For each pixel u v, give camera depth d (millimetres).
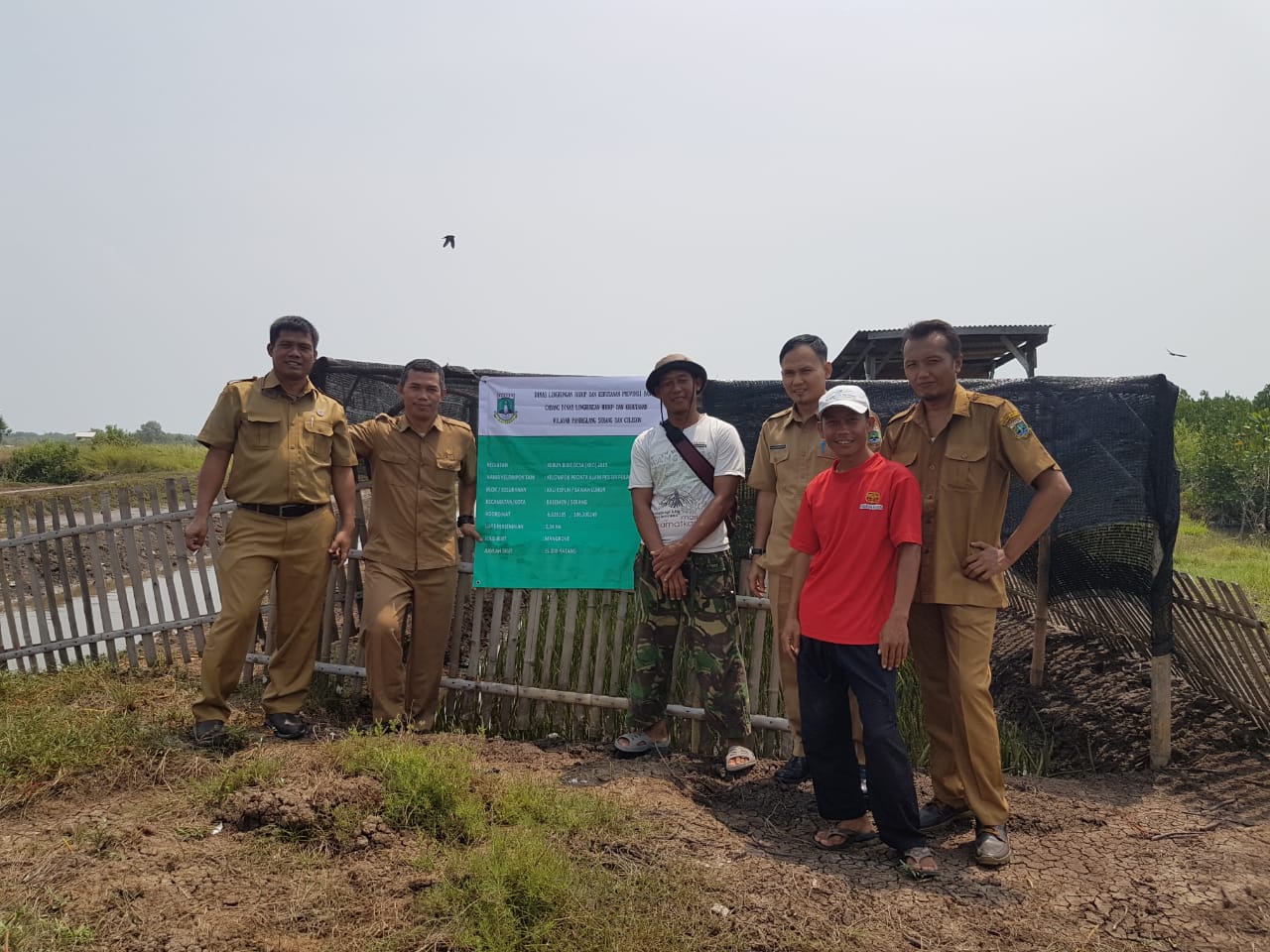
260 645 5301
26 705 4543
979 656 3277
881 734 3068
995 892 2955
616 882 2781
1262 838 3426
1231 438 18344
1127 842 3396
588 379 4840
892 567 3168
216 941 2422
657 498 4156
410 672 4555
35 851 2934
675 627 4219
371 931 2486
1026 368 11945
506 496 4816
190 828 3137
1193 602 4531
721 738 4137
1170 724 4258
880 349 12414
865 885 2963
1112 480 4301
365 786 3258
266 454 4168
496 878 2625
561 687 4672
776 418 4125
